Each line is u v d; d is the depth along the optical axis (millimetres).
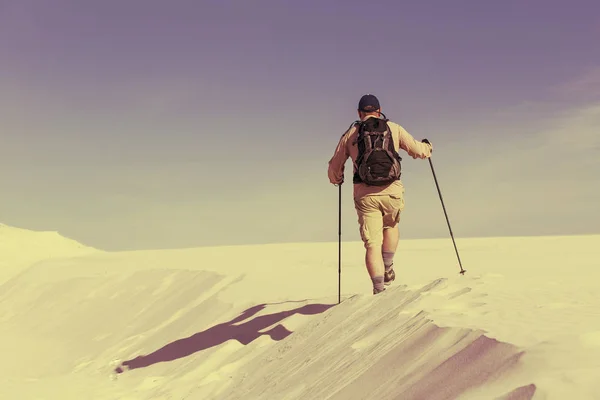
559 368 2465
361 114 6328
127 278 19328
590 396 2127
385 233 6547
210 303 12562
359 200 6332
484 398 2484
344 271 14234
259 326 9086
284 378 5328
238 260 19266
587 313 3789
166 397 7359
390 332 4551
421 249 20969
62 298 20250
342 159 6414
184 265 19453
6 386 9727
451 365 3127
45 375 12344
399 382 3385
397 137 6203
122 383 9352
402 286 5965
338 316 6148
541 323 3459
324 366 4879
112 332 15023
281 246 25359
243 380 6449
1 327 19172
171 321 13141
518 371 2604
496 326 3436
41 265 25797
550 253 16250
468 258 16031
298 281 12766
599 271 9438
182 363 9141
